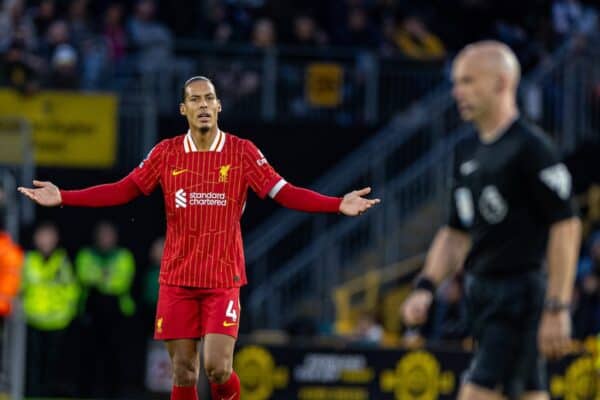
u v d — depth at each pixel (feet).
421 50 247.29
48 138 216.54
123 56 228.84
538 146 81.15
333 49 234.17
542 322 79.46
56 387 189.98
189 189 86.63
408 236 224.53
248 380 163.94
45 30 229.66
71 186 217.36
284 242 224.33
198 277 86.58
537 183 80.84
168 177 87.04
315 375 165.17
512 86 82.79
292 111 230.68
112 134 218.59
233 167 86.94
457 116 230.48
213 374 86.28
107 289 193.98
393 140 230.48
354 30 242.17
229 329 86.33
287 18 238.68
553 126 233.76
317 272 220.02
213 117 86.63
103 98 218.18
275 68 230.48
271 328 215.10
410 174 228.84
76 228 219.00
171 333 87.25
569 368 165.27
